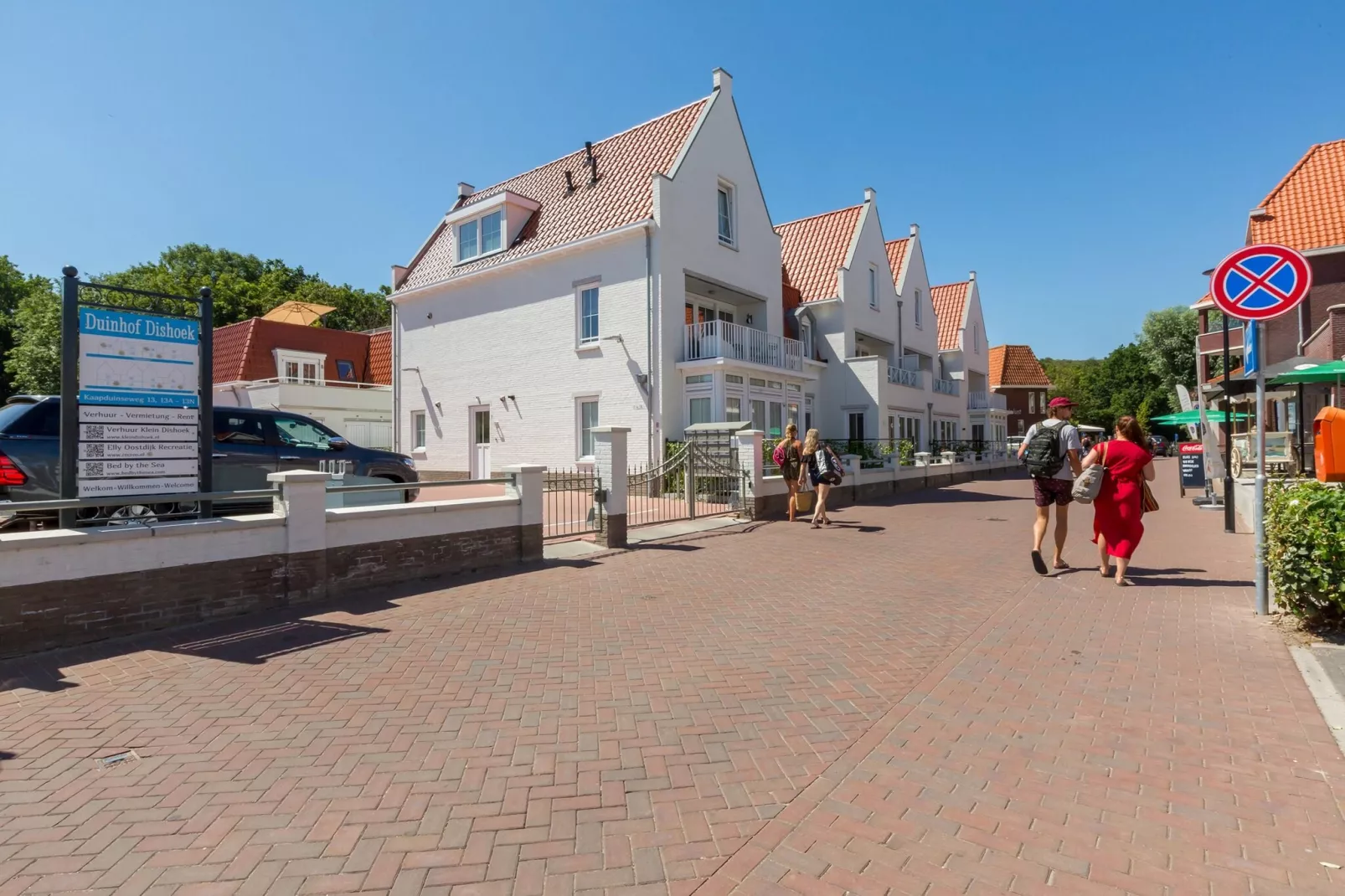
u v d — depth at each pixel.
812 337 27.17
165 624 5.83
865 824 2.97
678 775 3.42
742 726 3.97
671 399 18.12
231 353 28.73
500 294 21.44
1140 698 4.27
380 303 57.38
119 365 5.93
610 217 19.27
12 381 39.47
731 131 20.86
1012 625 5.96
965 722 4.00
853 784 3.31
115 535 5.54
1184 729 3.83
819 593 7.30
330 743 3.77
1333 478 5.49
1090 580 7.57
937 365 35.31
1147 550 9.59
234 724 4.01
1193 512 15.10
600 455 10.27
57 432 7.36
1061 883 2.56
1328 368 10.91
